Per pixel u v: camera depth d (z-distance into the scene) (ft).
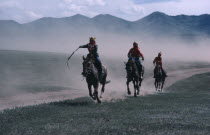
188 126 46.93
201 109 65.00
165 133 42.09
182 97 90.43
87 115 54.24
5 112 55.52
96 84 69.15
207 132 43.21
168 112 59.62
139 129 44.32
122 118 52.54
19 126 45.01
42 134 40.91
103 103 69.67
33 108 59.67
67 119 50.72
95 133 41.65
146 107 65.51
